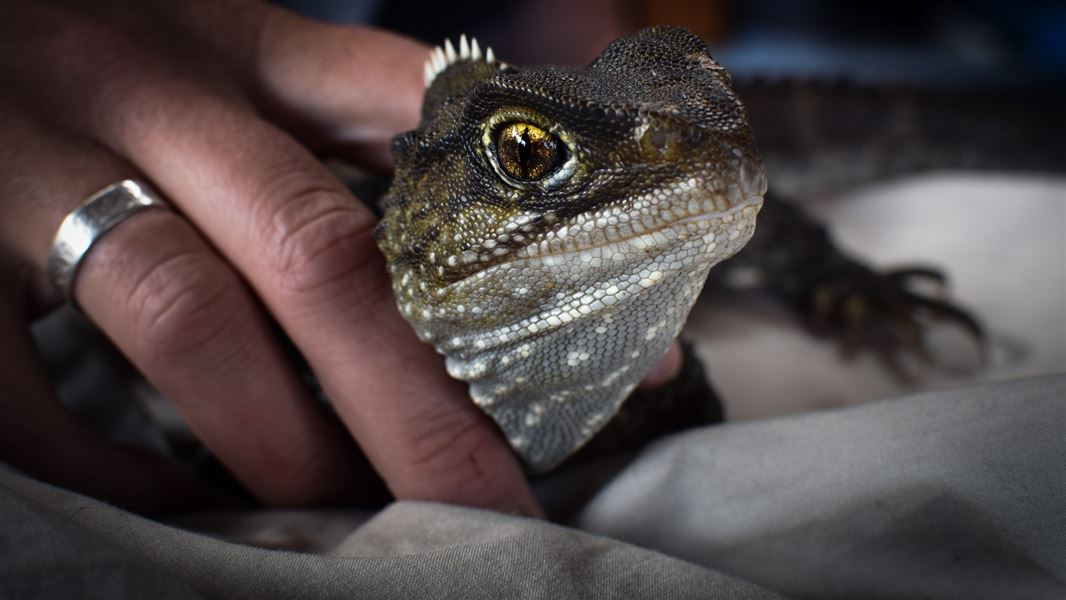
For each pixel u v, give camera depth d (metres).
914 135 0.46
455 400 0.21
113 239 0.21
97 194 0.21
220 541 0.17
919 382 0.30
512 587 0.17
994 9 0.61
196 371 0.21
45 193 0.21
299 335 0.21
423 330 0.20
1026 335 0.32
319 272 0.20
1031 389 0.18
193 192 0.21
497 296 0.19
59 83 0.22
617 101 0.17
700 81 0.18
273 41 0.25
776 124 0.46
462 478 0.21
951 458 0.18
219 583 0.16
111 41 0.23
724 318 0.35
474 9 0.46
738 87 0.48
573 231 0.18
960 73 0.56
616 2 0.52
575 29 0.50
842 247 0.39
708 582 0.17
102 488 0.22
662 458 0.21
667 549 0.20
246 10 0.26
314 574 0.16
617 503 0.21
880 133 0.46
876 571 0.19
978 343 0.31
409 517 0.20
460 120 0.19
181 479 0.24
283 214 0.20
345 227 0.20
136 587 0.15
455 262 0.19
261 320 0.21
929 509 0.18
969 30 0.61
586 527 0.21
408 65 0.24
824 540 0.19
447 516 0.19
